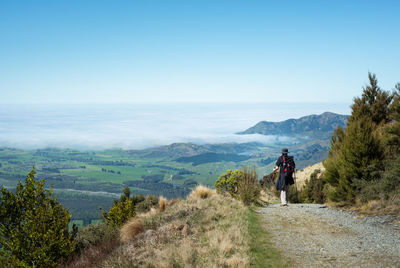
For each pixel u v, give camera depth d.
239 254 5.46
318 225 7.45
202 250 5.89
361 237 6.16
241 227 7.26
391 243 5.56
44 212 8.48
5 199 8.33
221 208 9.81
